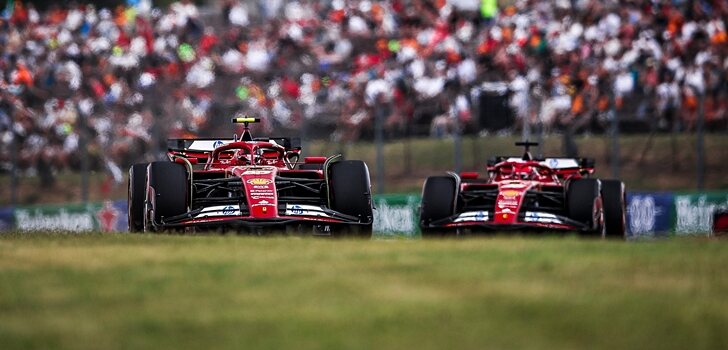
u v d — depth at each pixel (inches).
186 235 1676.9
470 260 1226.0
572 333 856.9
